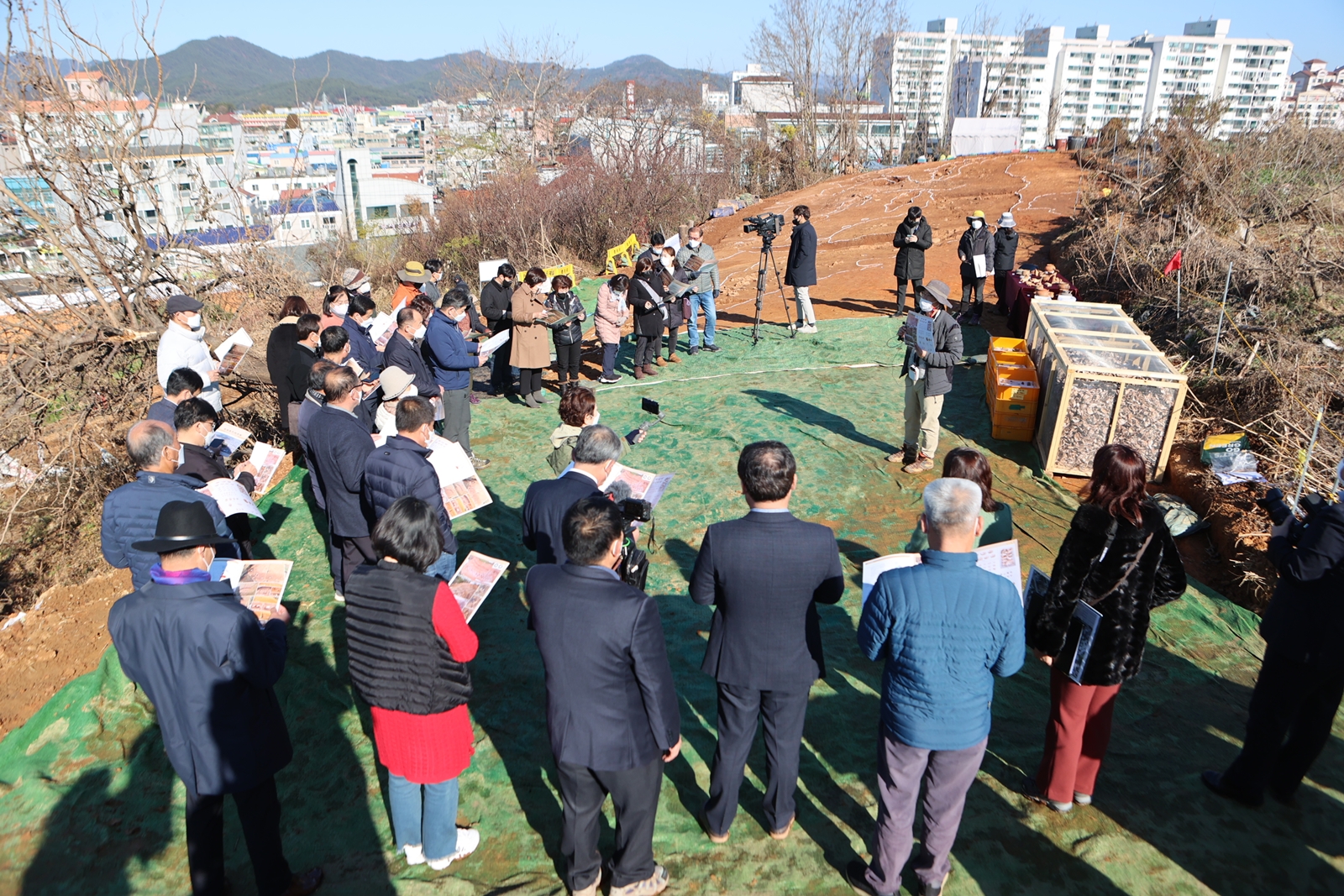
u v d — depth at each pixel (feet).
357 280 27.99
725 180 84.74
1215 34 424.46
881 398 27.81
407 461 13.24
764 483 9.52
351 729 13.42
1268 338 23.88
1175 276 31.73
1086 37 474.49
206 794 9.46
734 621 9.89
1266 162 40.52
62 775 12.56
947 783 9.21
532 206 68.18
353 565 15.70
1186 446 21.71
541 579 9.23
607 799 12.29
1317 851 10.69
